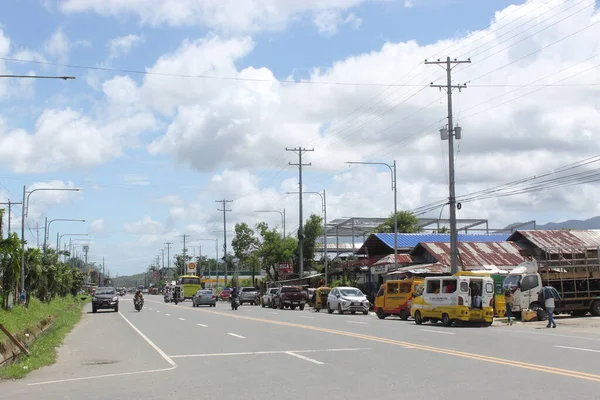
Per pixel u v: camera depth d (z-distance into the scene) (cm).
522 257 4684
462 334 2220
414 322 3181
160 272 18675
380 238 5578
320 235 7781
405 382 1138
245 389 1112
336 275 6456
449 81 3697
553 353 1545
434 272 4444
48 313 3797
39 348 2000
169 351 1836
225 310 5006
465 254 4662
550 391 1009
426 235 5784
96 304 4988
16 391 1189
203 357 1648
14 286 3162
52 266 5497
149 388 1159
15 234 2986
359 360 1482
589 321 3038
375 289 5334
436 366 1341
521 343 1827
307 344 1914
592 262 3409
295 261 7894
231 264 12000
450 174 3647
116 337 2453
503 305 3341
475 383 1105
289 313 4312
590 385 1062
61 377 1377
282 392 1070
